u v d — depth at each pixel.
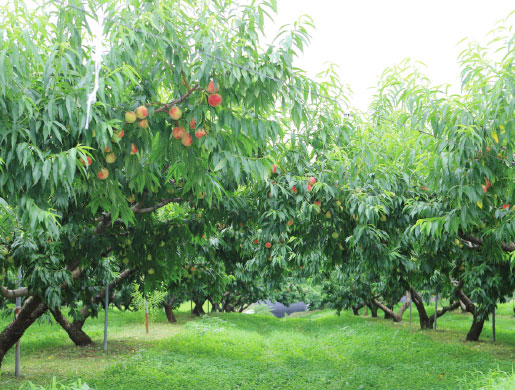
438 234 5.06
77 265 7.84
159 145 3.84
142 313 22.62
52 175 3.18
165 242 8.19
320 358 11.45
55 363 10.75
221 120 3.59
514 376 5.70
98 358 11.38
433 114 4.56
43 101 3.21
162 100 4.96
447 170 4.63
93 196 4.20
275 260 10.75
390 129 6.83
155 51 3.59
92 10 3.23
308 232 7.37
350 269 14.16
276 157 5.89
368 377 8.77
